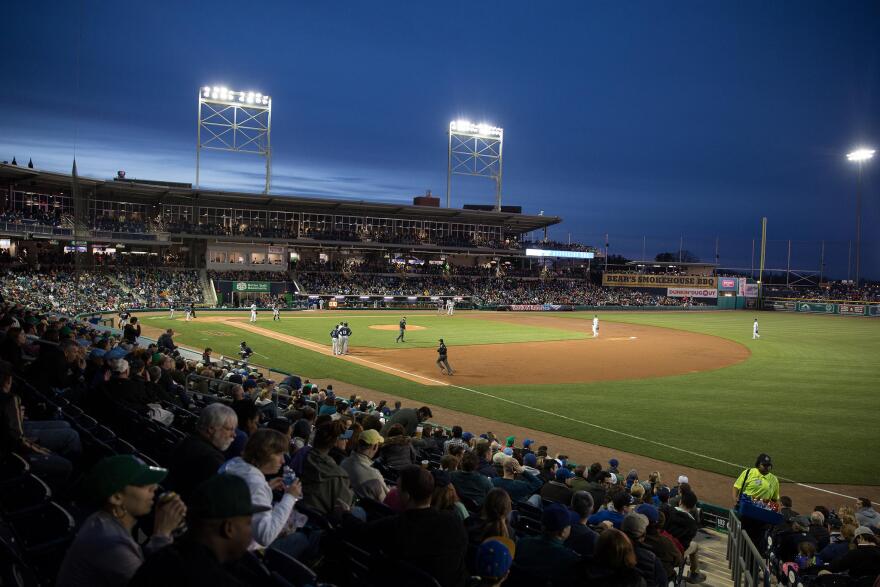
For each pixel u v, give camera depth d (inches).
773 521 472.1
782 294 4650.6
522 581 231.8
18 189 2479.1
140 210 2950.3
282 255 3191.4
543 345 1871.3
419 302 3324.3
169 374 553.6
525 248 3791.8
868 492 691.4
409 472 199.9
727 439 866.1
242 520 127.3
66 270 2518.5
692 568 416.5
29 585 167.3
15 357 495.5
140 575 123.1
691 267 4613.7
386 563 194.1
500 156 3572.8
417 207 3292.3
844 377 1376.7
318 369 1314.0
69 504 252.1
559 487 422.9
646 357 1663.4
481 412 988.6
